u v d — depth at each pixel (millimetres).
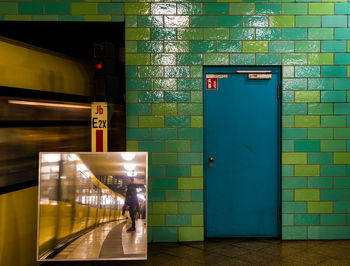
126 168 2916
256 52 4531
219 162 4629
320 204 4590
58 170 2906
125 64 4512
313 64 4551
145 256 2852
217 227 4648
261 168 4641
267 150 4633
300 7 4520
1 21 4355
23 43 3738
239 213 4648
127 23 4477
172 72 4531
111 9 4457
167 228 4547
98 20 4438
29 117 3584
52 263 3773
